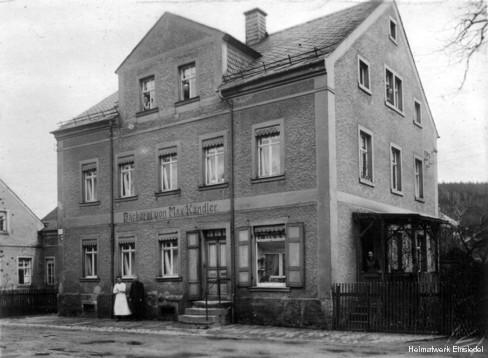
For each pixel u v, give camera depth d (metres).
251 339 15.57
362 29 21.19
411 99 26.09
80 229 25.70
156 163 23.08
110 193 24.64
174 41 22.88
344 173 18.92
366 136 21.23
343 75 19.38
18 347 14.59
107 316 24.06
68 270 25.98
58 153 27.06
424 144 27.20
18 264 40.56
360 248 19.19
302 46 21.00
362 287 16.95
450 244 24.08
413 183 25.39
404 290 16.19
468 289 15.27
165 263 22.66
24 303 28.25
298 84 18.94
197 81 21.89
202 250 21.22
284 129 19.12
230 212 20.34
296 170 18.72
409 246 22.89
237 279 19.84
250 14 25.77
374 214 18.83
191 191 21.72
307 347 13.73
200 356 12.49
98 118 25.62
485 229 22.19
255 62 22.11
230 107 20.67
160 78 23.28
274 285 19.08
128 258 24.05
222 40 21.31
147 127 23.52
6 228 40.09
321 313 17.53
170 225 22.27
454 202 29.75
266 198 19.39
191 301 21.28
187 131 22.09
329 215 17.80
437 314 15.62
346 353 12.64
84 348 14.19
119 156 24.50
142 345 14.61
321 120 18.27
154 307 22.44
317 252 17.94
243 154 20.17
